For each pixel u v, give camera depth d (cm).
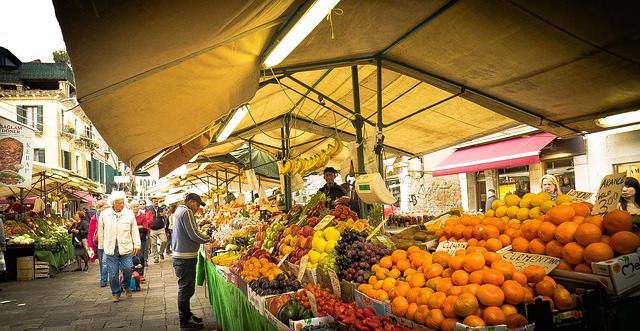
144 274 1271
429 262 327
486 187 1534
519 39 500
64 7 182
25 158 1287
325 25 462
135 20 211
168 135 471
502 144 1380
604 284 257
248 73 419
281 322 347
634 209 498
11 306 898
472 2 439
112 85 296
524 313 244
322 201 684
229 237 883
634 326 261
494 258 273
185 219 682
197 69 340
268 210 1099
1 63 3594
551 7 427
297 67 576
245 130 973
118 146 455
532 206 349
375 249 378
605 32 462
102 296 971
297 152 1302
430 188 1795
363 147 661
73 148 3725
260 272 478
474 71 608
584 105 678
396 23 490
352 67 655
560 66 555
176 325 707
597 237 268
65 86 3822
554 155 1248
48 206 2055
